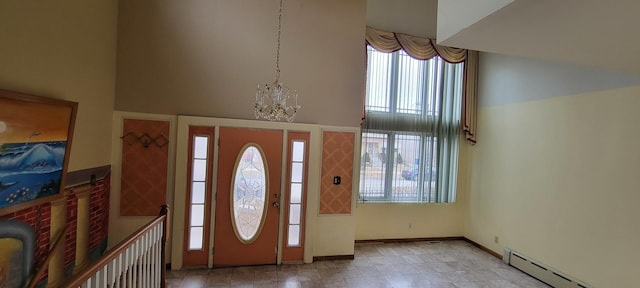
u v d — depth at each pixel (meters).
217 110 3.70
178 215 3.60
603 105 3.21
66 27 2.44
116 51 3.41
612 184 3.10
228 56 3.71
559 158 3.67
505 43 2.07
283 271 3.71
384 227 4.90
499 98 4.65
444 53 4.85
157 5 3.52
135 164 3.51
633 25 1.58
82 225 2.84
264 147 3.83
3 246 1.91
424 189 4.94
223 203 3.73
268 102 3.81
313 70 3.97
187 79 3.61
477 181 5.00
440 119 4.95
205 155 3.69
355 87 4.13
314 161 3.96
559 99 3.71
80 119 2.71
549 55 2.25
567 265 3.50
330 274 3.68
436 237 5.13
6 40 1.84
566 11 1.48
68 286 1.32
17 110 1.90
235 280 3.41
